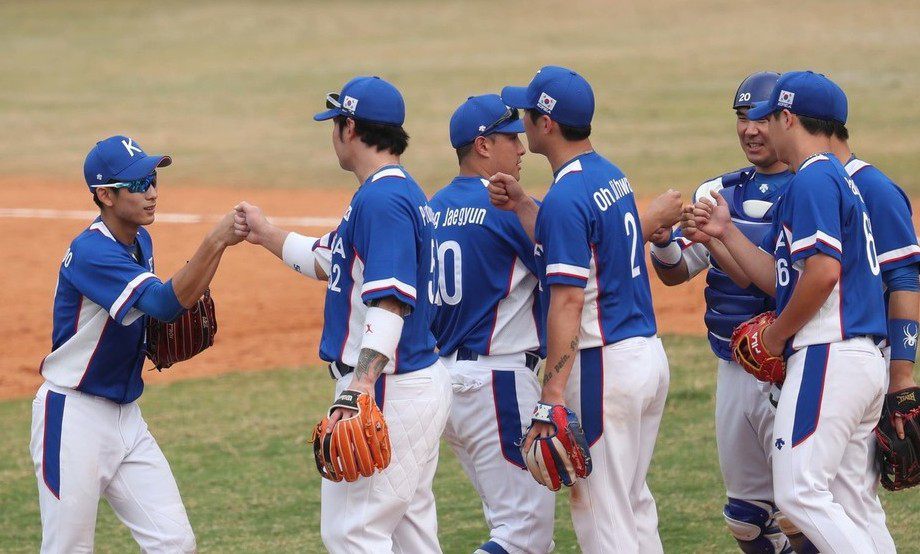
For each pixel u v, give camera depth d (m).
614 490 17.17
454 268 19.14
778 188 19.89
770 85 19.80
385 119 16.42
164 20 136.12
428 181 67.31
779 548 20.39
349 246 16.17
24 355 39.72
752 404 19.36
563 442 16.22
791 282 16.62
